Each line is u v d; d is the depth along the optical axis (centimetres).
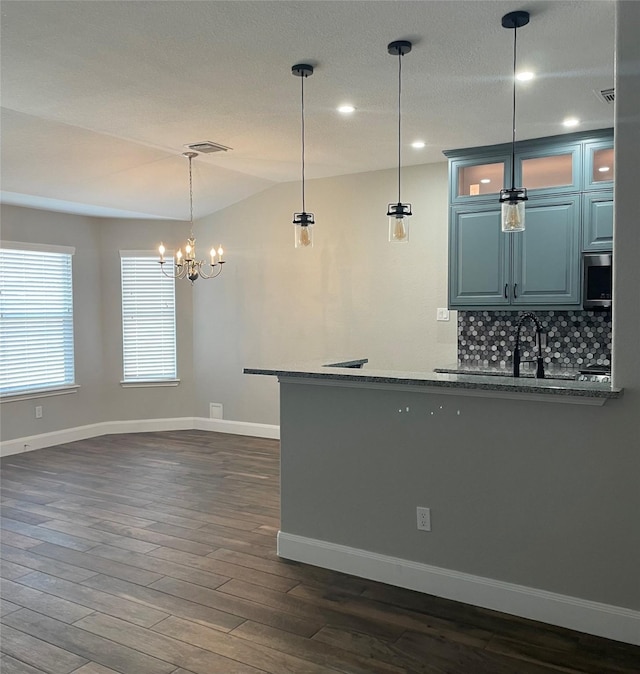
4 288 596
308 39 299
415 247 567
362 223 594
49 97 378
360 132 455
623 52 252
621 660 251
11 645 264
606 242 454
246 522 411
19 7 266
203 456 590
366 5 266
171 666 249
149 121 425
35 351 625
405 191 568
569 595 275
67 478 517
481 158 499
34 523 411
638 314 256
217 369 696
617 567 265
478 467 294
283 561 349
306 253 628
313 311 627
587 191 458
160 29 288
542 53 315
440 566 307
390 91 369
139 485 497
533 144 475
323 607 296
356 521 330
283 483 353
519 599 286
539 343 425
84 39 298
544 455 278
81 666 249
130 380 698
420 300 567
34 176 508
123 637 270
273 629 276
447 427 301
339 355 614
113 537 386
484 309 505
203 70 337
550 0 261
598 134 449
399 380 305
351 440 329
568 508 274
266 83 356
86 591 313
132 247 689
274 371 343
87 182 539
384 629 276
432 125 438
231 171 579
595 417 266
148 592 312
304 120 425
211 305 694
